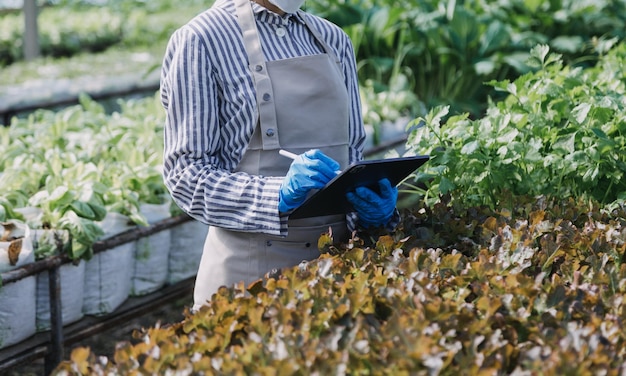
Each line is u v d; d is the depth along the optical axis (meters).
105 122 4.88
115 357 1.67
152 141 4.41
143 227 3.62
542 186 2.90
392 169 2.22
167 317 4.71
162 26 10.73
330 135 2.42
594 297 1.85
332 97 2.41
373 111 5.19
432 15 6.12
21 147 4.12
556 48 6.17
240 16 2.36
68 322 3.39
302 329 1.72
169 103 2.35
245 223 2.29
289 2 2.32
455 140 2.90
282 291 1.90
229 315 1.84
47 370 3.30
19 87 6.56
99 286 3.49
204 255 2.56
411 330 1.64
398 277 2.02
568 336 1.63
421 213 2.57
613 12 6.82
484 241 2.35
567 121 3.00
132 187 3.79
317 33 2.47
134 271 3.74
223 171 2.33
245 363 1.59
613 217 2.54
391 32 6.09
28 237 3.17
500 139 2.80
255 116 2.33
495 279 1.91
